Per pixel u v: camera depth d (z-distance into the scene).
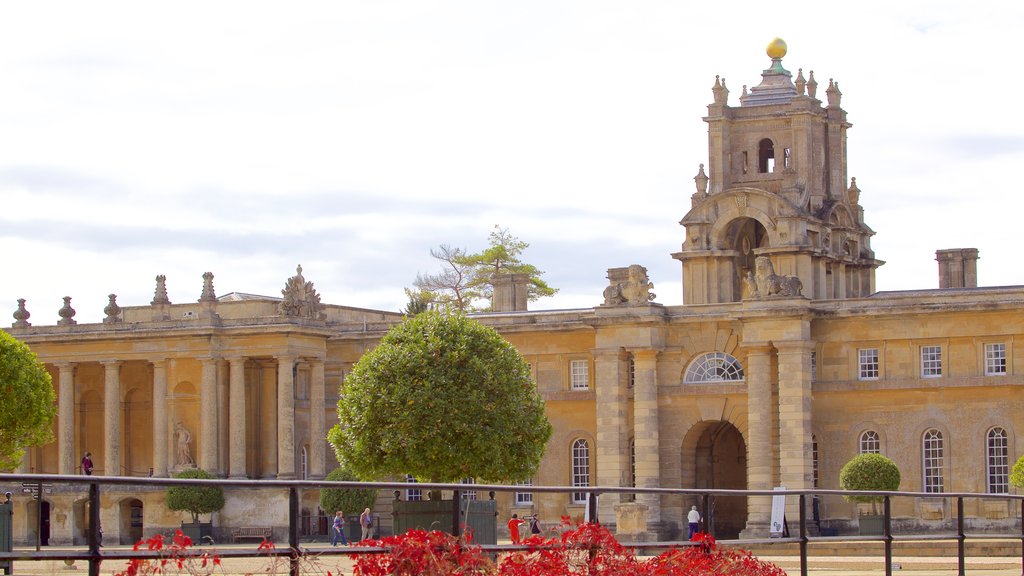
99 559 23.62
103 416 124.69
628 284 107.12
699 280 110.25
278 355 113.62
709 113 111.75
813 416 103.25
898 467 101.00
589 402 110.19
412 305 152.12
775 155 111.06
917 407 100.81
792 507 62.47
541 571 29.08
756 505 101.31
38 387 100.00
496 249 165.75
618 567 30.61
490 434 86.50
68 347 119.56
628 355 107.69
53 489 23.69
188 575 24.73
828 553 50.72
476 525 29.45
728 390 104.94
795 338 101.00
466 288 165.38
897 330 101.62
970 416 99.44
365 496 28.55
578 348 111.00
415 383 86.88
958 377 99.75
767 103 112.12
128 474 122.75
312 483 26.47
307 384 121.31
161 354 116.75
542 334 111.94
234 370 115.25
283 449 113.50
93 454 125.00
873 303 101.88
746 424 104.69
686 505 65.81
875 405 101.88
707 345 106.00
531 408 89.62
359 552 26.91
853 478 94.12
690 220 110.62
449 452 85.94
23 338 120.56
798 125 109.94
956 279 117.44
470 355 87.75
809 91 112.19
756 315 101.75
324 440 116.88
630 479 108.25
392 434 86.31
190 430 116.75
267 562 25.64
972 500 63.88
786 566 43.66
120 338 117.62
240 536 25.88
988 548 60.75
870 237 119.38
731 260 110.19
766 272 102.44
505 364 88.75
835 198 113.81
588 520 30.81
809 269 107.12
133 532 27.03
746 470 112.06
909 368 101.19
